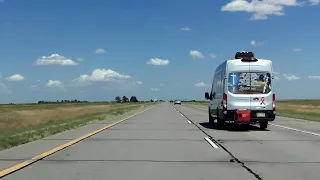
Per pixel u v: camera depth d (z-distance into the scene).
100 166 9.94
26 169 9.48
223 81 20.94
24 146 13.70
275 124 25.56
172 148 13.44
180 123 26.86
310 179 8.39
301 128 22.02
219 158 11.25
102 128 21.95
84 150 12.84
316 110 53.22
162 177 8.61
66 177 8.59
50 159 10.98
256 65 20.50
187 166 9.96
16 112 55.59
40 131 19.27
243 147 13.68
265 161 10.70
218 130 20.94
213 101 24.56
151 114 43.22
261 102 20.36
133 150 12.89
